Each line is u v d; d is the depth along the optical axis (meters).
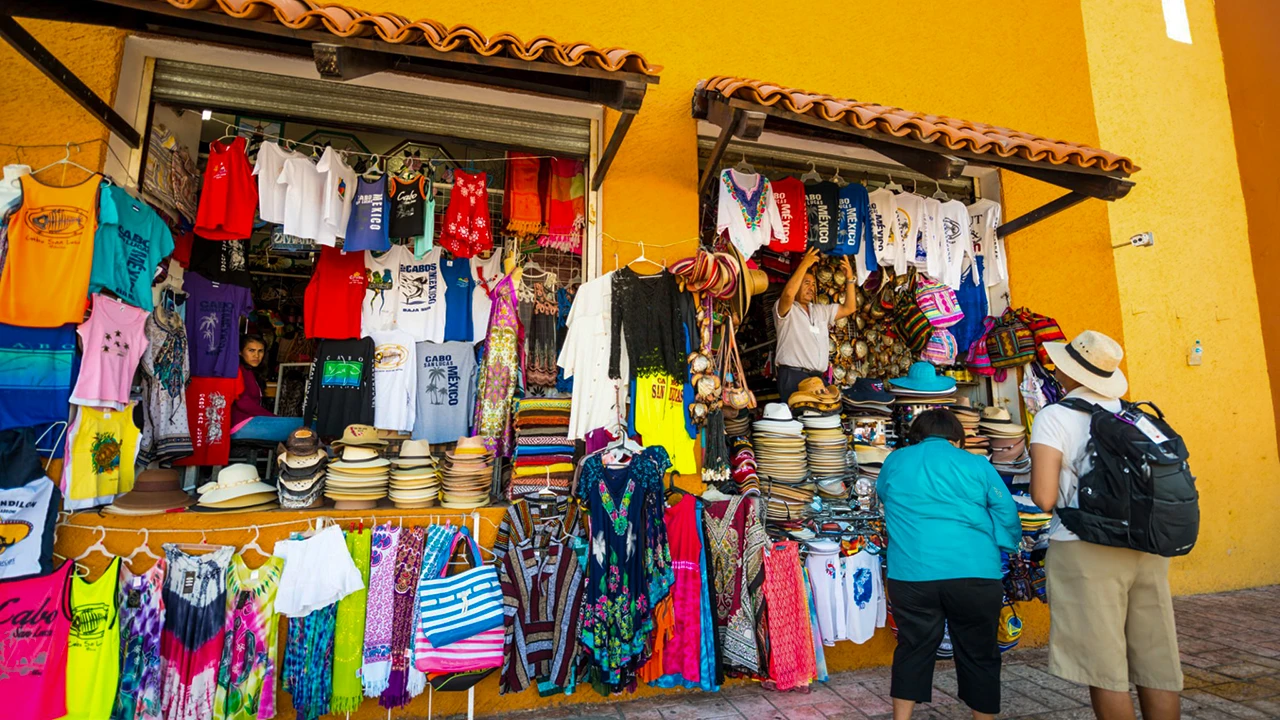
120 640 2.99
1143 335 5.80
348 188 3.87
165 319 3.94
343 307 4.39
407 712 3.46
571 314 3.95
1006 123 5.59
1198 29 6.72
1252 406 6.20
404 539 3.38
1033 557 4.56
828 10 5.06
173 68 3.66
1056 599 2.87
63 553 3.14
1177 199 6.20
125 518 3.21
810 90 4.92
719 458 4.01
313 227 3.71
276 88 3.75
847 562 4.02
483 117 4.06
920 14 5.40
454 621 3.18
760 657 3.65
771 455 4.32
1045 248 5.51
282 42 3.46
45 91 3.35
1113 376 2.96
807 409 4.56
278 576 3.20
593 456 3.60
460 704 3.50
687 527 3.72
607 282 3.94
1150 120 6.22
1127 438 2.66
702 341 4.02
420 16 4.04
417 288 4.57
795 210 4.58
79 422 3.18
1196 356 5.95
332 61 2.76
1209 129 6.50
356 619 3.25
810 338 5.08
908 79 5.28
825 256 5.25
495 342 4.22
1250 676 3.91
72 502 3.12
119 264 3.33
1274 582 6.11
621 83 3.18
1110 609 2.73
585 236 4.25
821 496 4.41
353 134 4.98
